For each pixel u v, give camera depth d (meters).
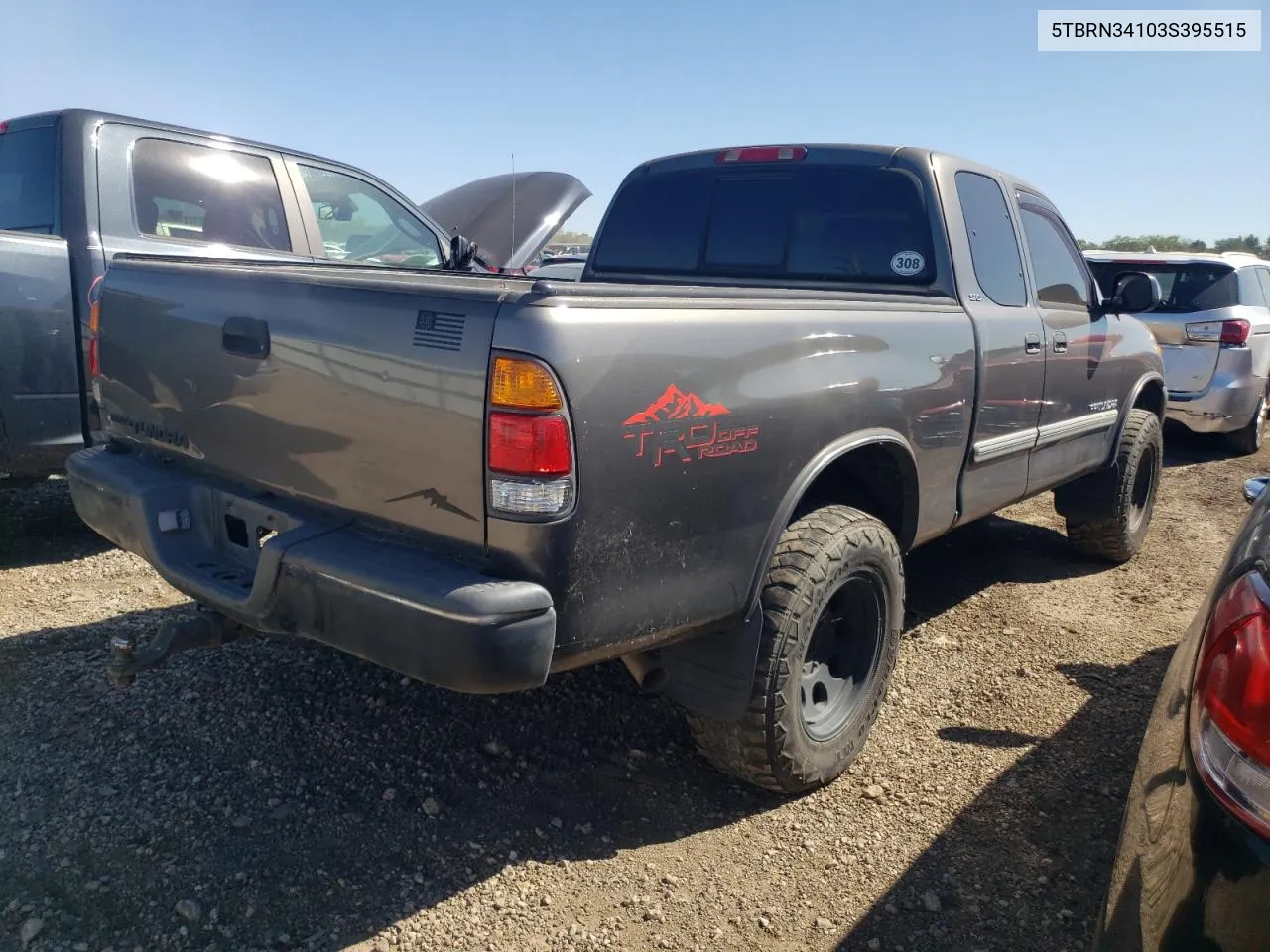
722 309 2.64
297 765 3.21
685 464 2.51
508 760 3.32
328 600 2.41
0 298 4.51
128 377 3.25
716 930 2.59
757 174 4.29
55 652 3.91
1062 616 4.88
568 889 2.71
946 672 4.17
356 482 2.54
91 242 4.82
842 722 3.26
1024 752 3.52
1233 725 1.57
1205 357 8.61
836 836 3.00
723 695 2.88
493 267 7.02
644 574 2.48
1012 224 4.30
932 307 3.53
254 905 2.57
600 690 3.82
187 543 3.04
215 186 5.46
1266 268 9.62
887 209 3.92
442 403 2.30
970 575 5.48
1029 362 4.14
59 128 4.95
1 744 3.23
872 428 3.17
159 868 2.68
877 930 2.60
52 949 2.38
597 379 2.27
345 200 6.30
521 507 2.21
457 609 2.19
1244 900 1.46
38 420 4.70
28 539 5.25
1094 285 5.00
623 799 3.14
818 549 2.94
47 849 2.73
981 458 3.88
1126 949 1.66
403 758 3.29
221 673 3.79
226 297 2.82
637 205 4.67
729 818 3.08
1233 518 6.98
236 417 2.84
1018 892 2.77
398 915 2.57
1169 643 4.56
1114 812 3.15
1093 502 5.40
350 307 2.47
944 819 3.10
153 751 3.24
